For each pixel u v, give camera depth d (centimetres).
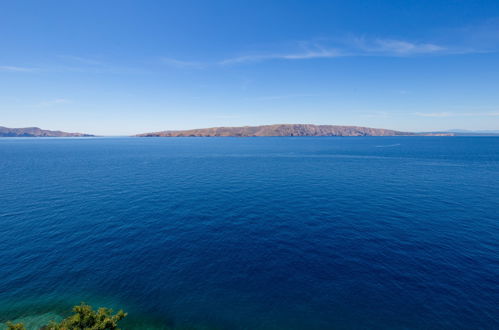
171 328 1352
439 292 1555
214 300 1533
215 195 3853
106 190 4172
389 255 1997
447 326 1314
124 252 2089
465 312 1396
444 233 2384
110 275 1775
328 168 6581
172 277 1753
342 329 1324
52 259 1973
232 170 6322
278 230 2508
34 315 1423
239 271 1814
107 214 2998
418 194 3816
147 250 2122
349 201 3478
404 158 8844
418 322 1345
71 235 2411
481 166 6694
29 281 1703
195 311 1455
